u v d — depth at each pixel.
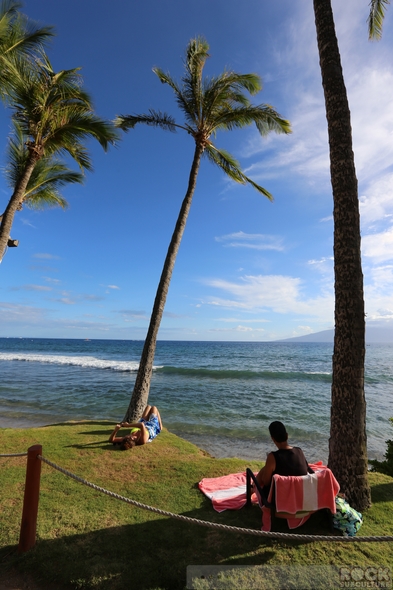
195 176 9.38
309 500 3.33
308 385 21.30
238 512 3.96
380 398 17.66
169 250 8.71
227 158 10.48
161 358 48.75
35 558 3.10
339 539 2.46
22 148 10.63
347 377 4.19
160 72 9.45
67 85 8.47
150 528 3.62
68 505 4.09
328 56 4.84
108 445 6.52
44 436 7.03
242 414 13.23
